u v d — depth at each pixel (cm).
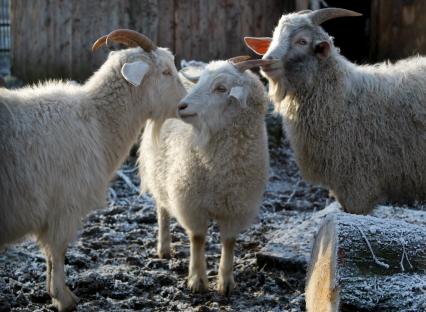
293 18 877
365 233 618
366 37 1853
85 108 771
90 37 1666
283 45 865
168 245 944
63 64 1688
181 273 892
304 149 891
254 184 806
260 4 1642
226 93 785
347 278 583
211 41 1648
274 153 1404
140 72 759
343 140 860
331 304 585
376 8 1623
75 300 767
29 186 706
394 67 909
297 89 873
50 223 736
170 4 1634
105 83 790
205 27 1644
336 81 866
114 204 1177
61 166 727
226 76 786
